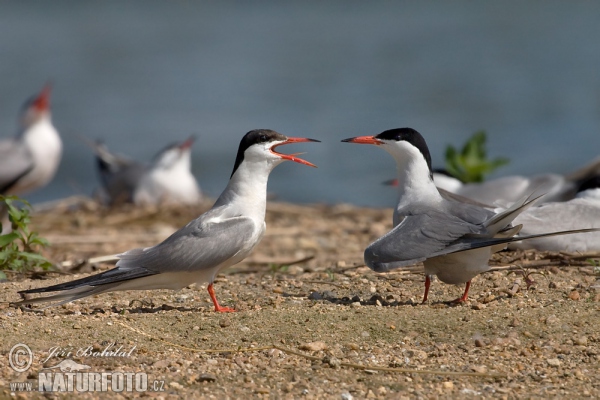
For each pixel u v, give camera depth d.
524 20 51.97
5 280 10.01
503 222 8.17
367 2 61.78
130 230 15.05
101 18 53.75
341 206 17.02
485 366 7.10
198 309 8.67
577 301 8.48
